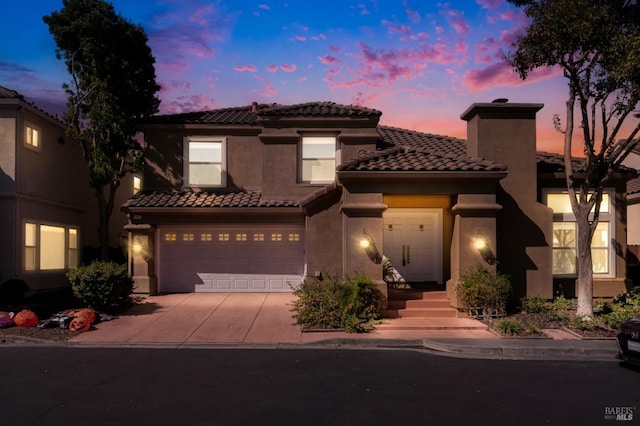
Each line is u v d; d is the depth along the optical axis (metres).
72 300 15.91
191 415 6.57
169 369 8.98
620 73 11.38
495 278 13.47
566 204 16.16
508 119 15.55
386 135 20.19
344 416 6.57
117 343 11.30
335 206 15.66
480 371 9.01
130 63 19.59
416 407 6.94
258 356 10.12
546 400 7.29
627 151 12.84
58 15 18.83
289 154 18.08
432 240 16.64
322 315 12.62
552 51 12.34
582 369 9.23
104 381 8.16
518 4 12.81
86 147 19.81
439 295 14.66
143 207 17.05
